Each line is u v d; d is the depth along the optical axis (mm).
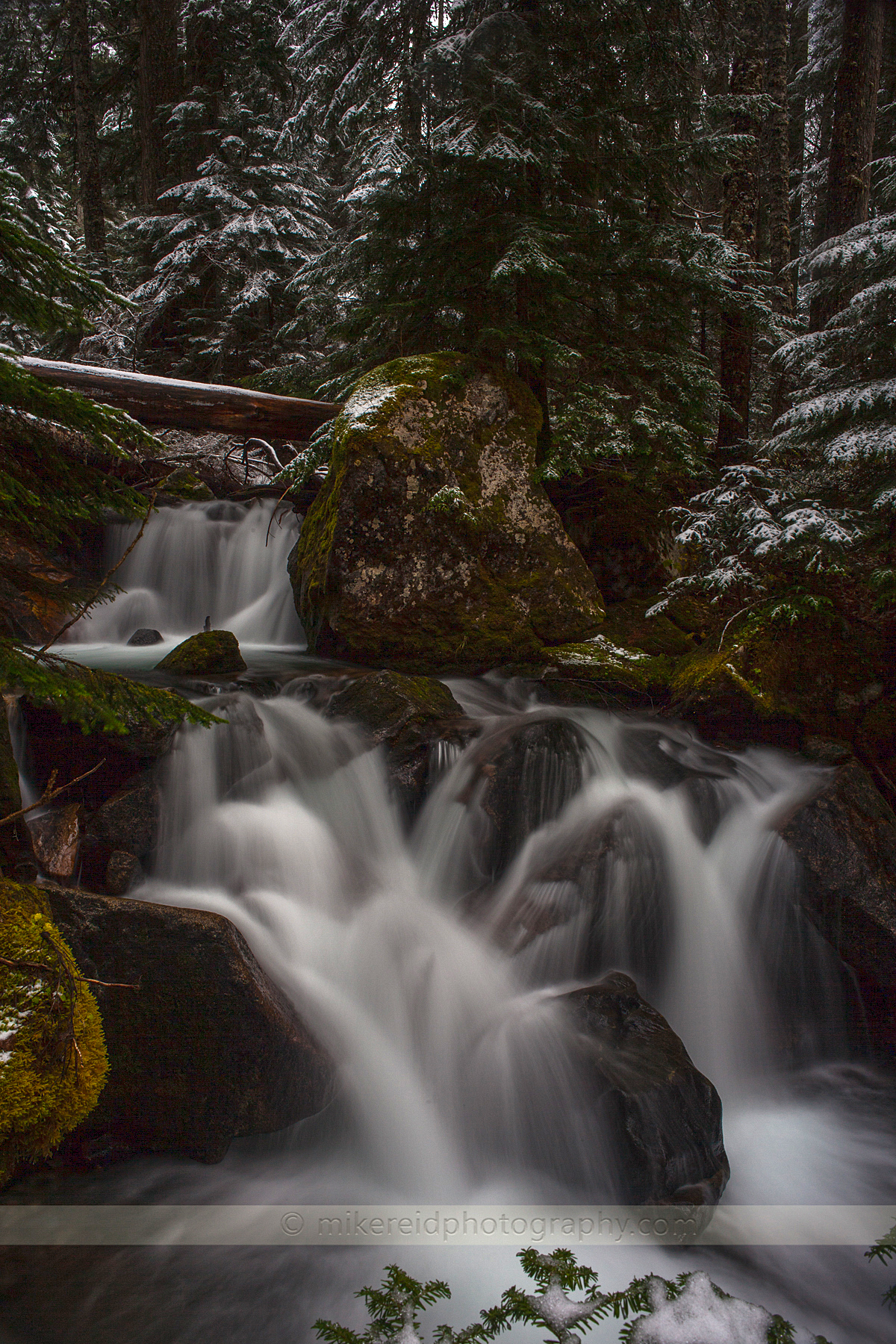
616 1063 3219
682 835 4570
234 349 14008
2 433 2963
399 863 4641
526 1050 3381
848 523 5664
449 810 4691
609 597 7527
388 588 6281
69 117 18406
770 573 6109
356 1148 3309
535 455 7016
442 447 6484
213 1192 3004
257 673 5820
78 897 3076
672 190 7734
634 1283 2357
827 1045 4199
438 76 7043
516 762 4680
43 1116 2322
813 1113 3799
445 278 7113
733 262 7145
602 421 6887
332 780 4691
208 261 14070
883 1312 2717
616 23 6961
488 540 6562
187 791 4148
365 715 5070
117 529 8070
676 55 7352
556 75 7152
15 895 2783
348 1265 2771
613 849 4258
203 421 8562
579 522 7703
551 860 4348
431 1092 3494
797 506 6016
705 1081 3291
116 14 17250
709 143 6879
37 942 2594
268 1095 3039
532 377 7727
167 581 8195
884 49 11016
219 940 3078
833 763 5250
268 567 8430
